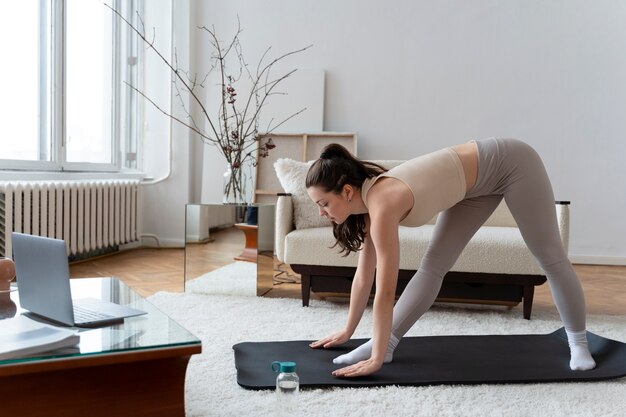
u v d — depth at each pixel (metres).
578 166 6.02
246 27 6.34
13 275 2.30
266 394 2.17
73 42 5.44
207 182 6.35
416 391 2.23
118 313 1.89
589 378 2.38
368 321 3.33
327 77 6.26
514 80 6.06
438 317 3.47
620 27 5.92
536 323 3.38
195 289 4.00
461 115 6.14
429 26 6.14
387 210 2.16
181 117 6.40
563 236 3.52
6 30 4.64
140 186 6.09
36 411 1.55
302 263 3.65
